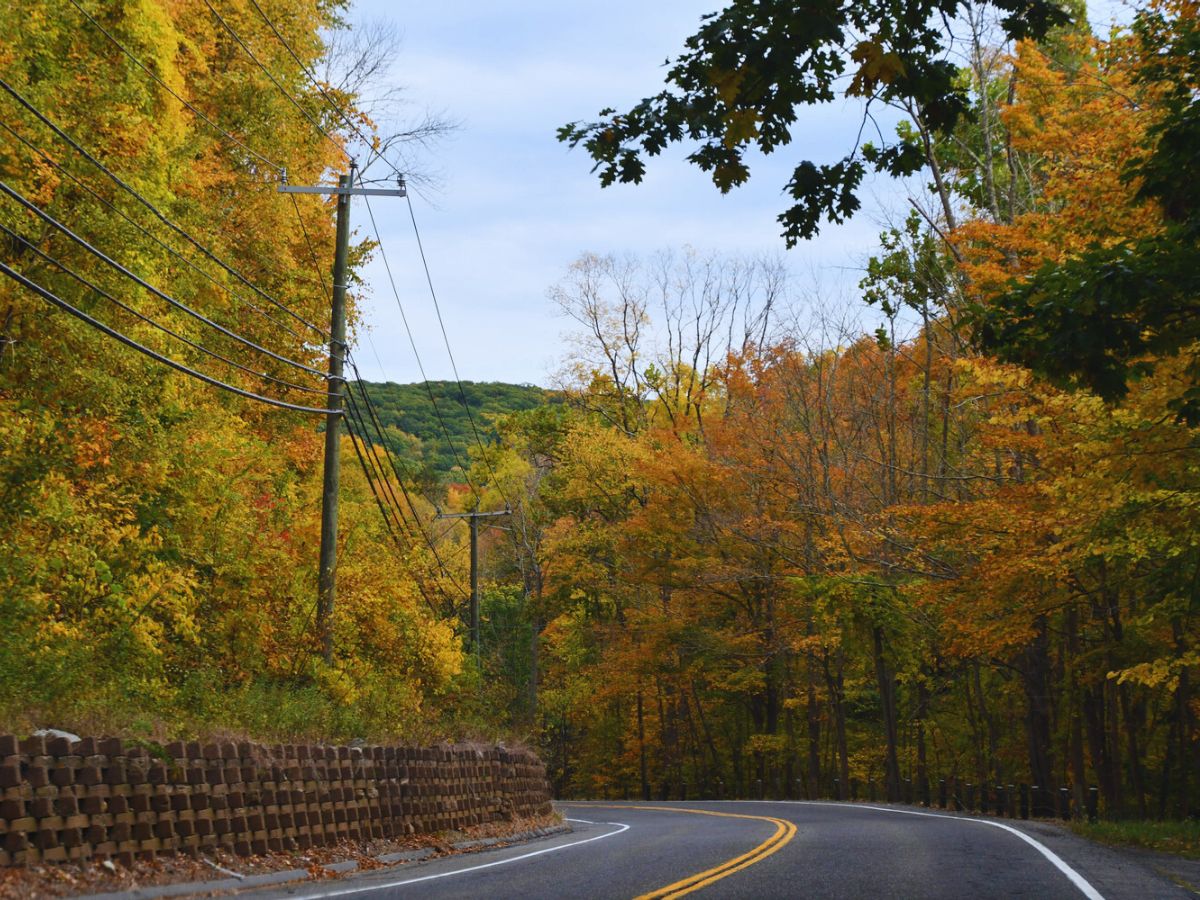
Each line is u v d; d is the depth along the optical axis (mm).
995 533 23266
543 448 63188
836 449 37500
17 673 13023
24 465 17188
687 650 46594
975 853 14125
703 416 50906
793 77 9336
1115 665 24891
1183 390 15109
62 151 19094
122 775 11250
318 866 13703
